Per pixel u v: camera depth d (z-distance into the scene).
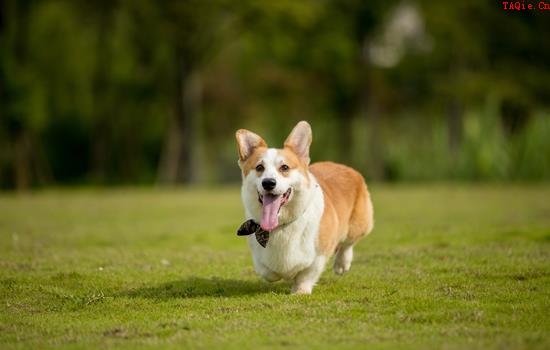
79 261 7.16
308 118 33.19
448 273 6.18
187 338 4.22
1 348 4.11
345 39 27.59
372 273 6.29
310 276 5.46
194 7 24.38
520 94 27.72
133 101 29.41
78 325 4.61
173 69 26.64
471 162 22.94
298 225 5.21
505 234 8.50
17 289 5.75
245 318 4.68
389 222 10.38
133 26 25.55
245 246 8.31
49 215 12.45
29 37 25.39
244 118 34.97
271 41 26.38
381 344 4.01
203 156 35.50
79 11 25.25
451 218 10.72
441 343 4.00
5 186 28.05
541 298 5.09
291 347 3.99
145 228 10.29
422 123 32.94
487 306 4.87
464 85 27.06
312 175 5.54
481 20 28.11
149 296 5.52
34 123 24.66
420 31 30.78
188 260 7.21
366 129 28.23
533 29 28.66
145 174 33.62
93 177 30.77
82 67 27.31
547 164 22.05
